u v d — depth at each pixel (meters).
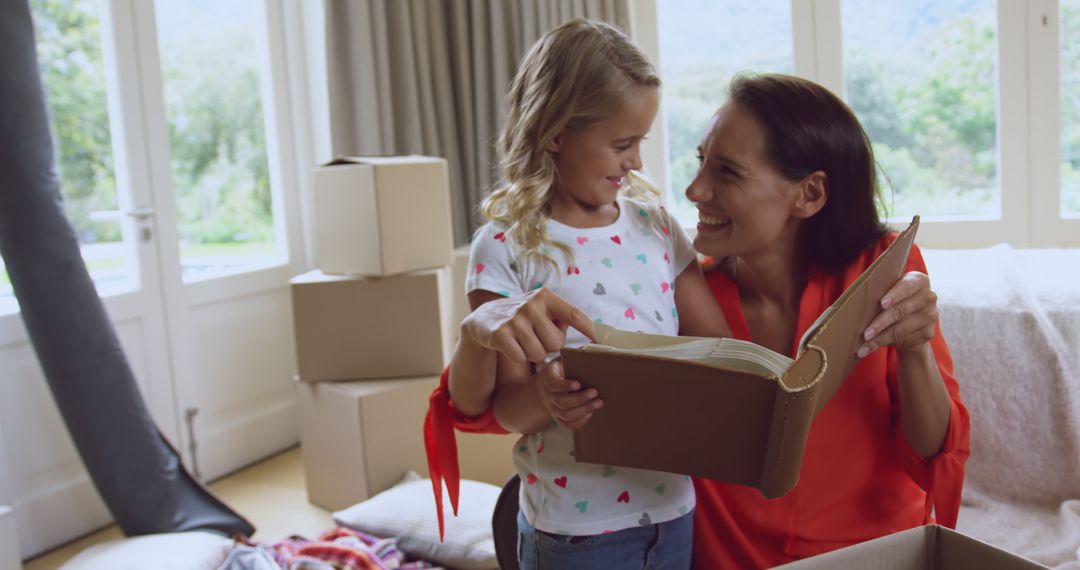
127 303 3.07
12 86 2.45
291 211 3.79
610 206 1.20
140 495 2.66
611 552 1.08
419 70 3.76
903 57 3.38
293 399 3.77
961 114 3.34
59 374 2.57
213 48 3.48
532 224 1.08
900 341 1.05
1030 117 3.24
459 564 2.35
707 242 1.21
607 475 1.09
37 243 2.50
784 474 0.82
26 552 2.73
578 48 1.07
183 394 3.27
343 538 2.47
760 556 1.24
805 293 1.25
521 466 1.15
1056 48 3.17
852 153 1.19
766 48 3.57
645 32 3.69
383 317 2.84
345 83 3.63
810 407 0.78
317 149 3.84
